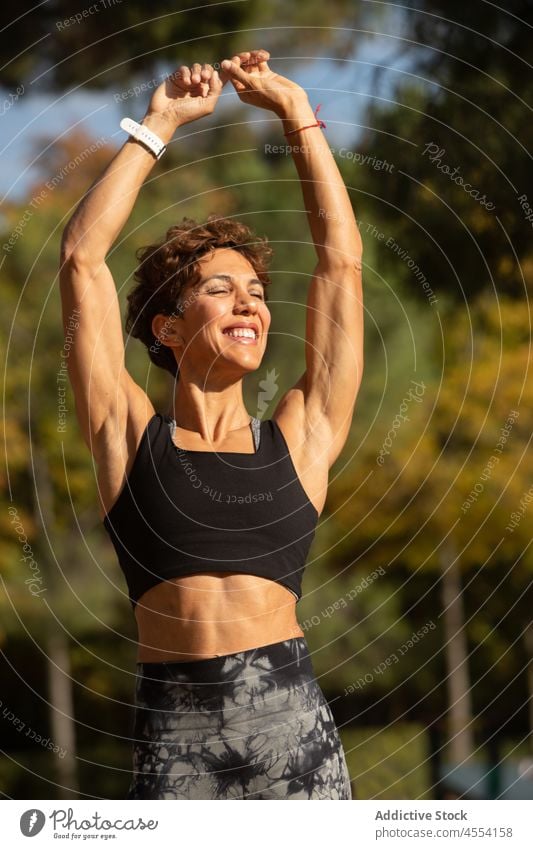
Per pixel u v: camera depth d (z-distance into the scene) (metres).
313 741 3.38
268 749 3.32
